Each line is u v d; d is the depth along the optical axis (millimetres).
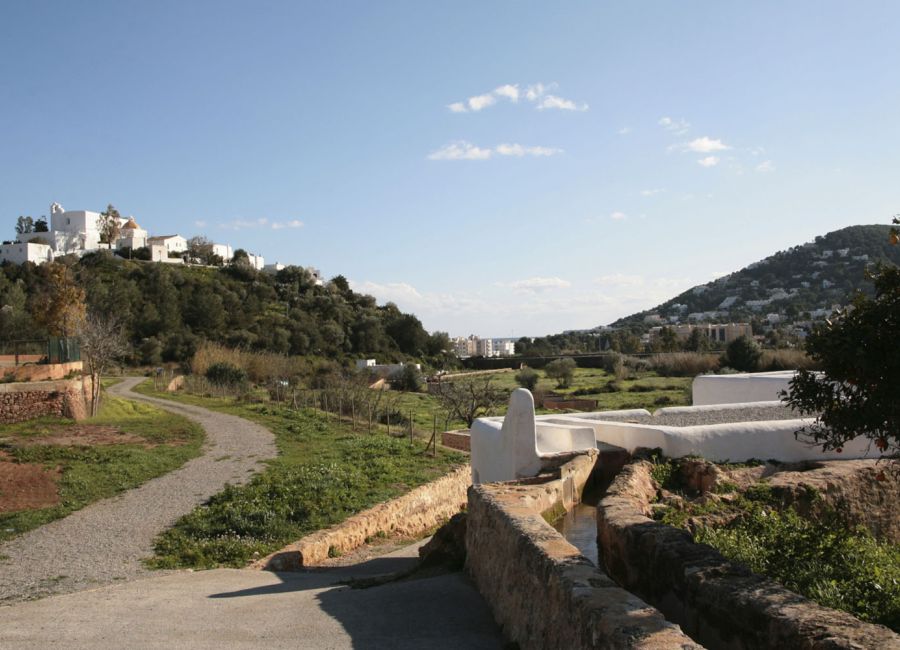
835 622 4328
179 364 67062
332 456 21688
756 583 5270
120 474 18828
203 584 10211
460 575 9070
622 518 7480
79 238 115312
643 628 4113
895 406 6262
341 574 11500
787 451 11773
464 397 34219
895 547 9125
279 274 109750
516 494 8898
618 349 97812
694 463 11086
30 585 10422
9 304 66562
